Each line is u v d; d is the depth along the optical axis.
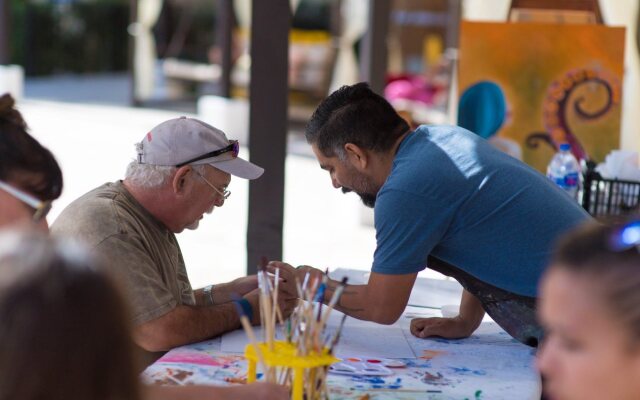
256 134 8.48
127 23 40.81
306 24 27.84
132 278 4.88
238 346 4.92
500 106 9.53
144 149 5.29
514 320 5.07
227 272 12.20
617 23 12.30
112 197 5.16
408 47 30.22
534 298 4.87
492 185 4.86
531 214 4.84
